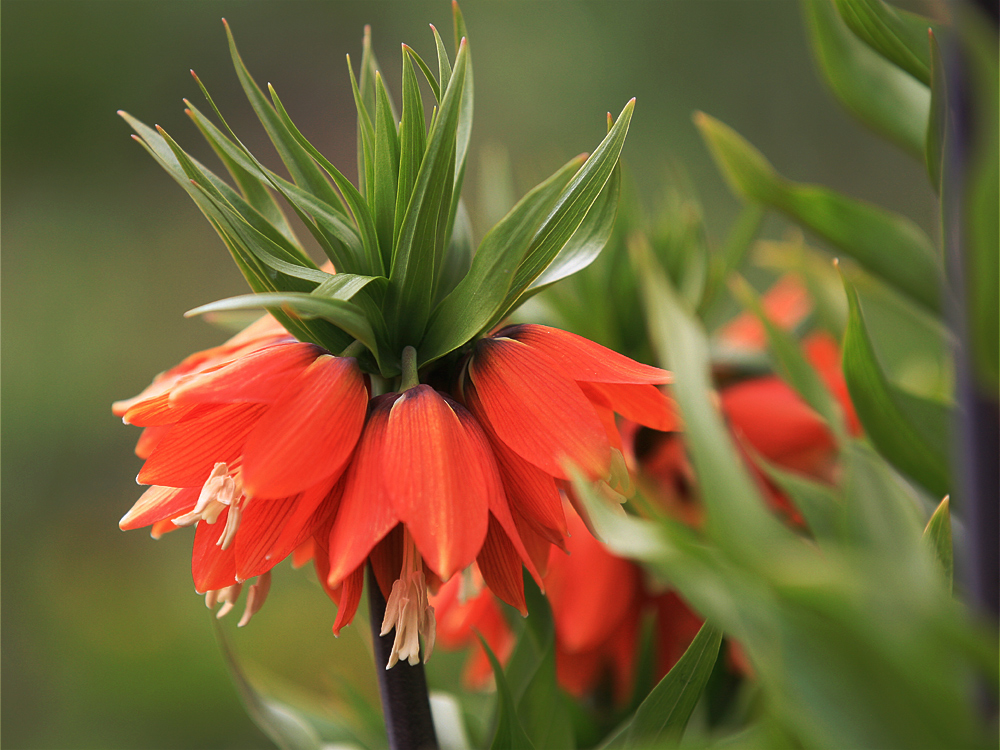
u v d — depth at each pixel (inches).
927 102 30.8
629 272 33.5
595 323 33.5
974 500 25.2
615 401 28.8
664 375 28.0
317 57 169.9
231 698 92.9
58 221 153.4
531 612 29.6
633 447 31.6
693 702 27.9
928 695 23.8
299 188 28.1
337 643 88.3
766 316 30.4
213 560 28.5
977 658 23.6
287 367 27.7
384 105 28.2
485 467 27.4
